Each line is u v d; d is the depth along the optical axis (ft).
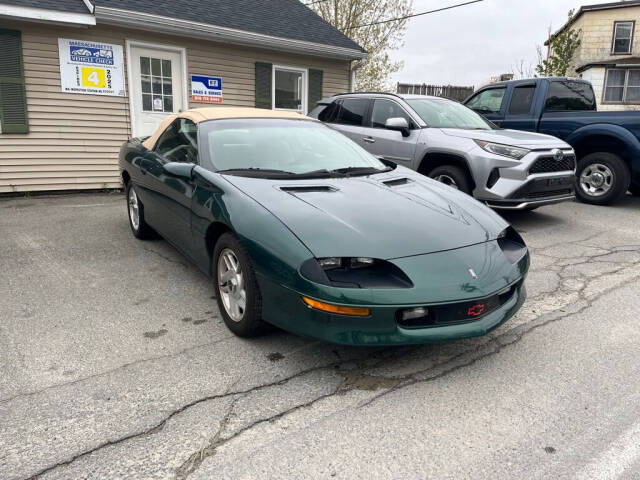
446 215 9.93
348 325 8.02
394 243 8.65
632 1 65.10
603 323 10.91
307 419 7.42
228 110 14.15
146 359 9.12
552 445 6.86
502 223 10.51
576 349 9.70
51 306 11.46
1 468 6.30
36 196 25.45
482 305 8.54
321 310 8.07
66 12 23.73
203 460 6.52
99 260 14.83
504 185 17.97
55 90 25.23
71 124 26.05
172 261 14.83
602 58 68.54
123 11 25.35
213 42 30.42
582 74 69.51
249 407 7.70
